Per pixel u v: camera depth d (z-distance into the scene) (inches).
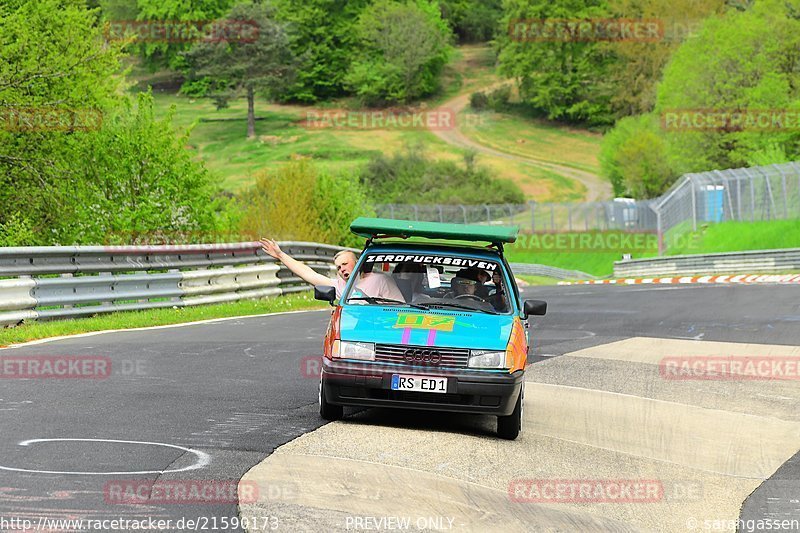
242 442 625.3
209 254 1680.6
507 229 796.0
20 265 1203.9
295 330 1344.7
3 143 2279.8
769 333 1480.1
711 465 676.7
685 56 5684.1
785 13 5551.2
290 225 2667.3
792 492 612.4
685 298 2214.6
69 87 2324.1
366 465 588.1
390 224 778.2
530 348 1273.4
